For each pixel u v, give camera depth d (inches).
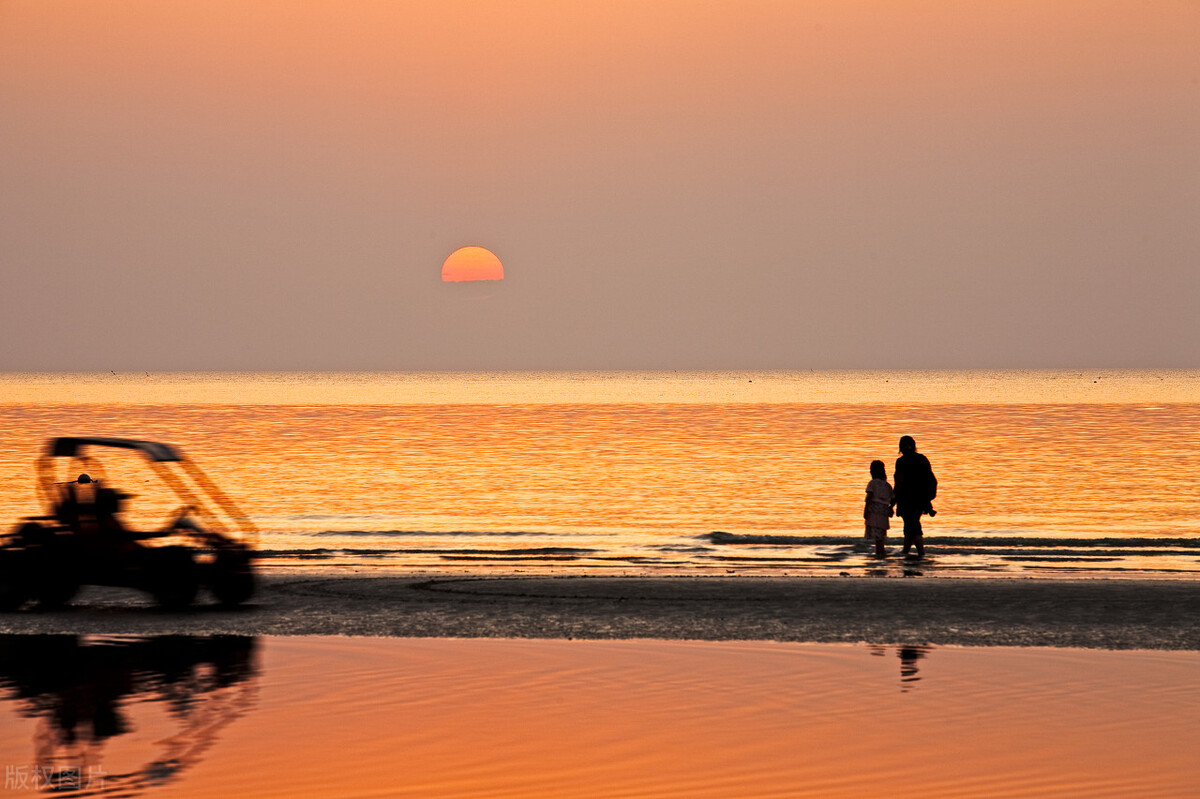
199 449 6451.8
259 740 1110.4
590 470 5118.1
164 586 1870.1
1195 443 6835.6
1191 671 1392.7
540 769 1013.8
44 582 1881.2
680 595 1973.4
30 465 5369.1
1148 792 950.4
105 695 1293.1
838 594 1978.3
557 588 2059.5
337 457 5871.1
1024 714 1191.6
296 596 1985.7
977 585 2074.3
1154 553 2645.2
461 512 3629.4
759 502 3907.5
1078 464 5403.5
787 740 1099.9
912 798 939.3
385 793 957.2
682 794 949.8
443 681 1352.1
